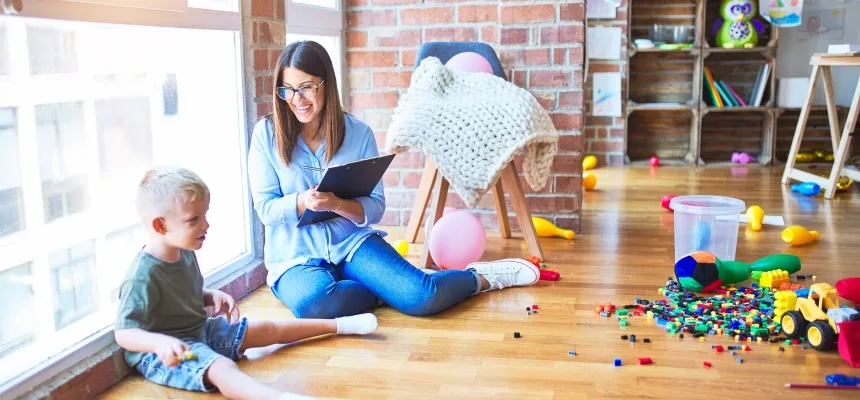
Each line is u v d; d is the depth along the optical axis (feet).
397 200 12.05
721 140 19.26
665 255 10.27
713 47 18.29
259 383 5.99
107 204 7.55
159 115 8.15
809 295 7.21
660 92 19.19
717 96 18.45
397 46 11.75
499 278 8.76
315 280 7.70
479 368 6.67
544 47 11.13
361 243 8.14
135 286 6.09
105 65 7.34
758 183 15.90
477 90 9.63
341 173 7.23
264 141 7.90
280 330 7.05
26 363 5.92
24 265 6.48
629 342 7.23
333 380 6.46
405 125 9.30
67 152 6.96
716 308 8.01
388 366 6.73
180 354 5.80
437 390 6.25
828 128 18.72
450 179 9.18
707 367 6.64
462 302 8.42
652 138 19.42
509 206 11.71
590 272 9.51
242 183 9.04
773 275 8.71
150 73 7.95
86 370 6.09
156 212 6.06
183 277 6.42
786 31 18.51
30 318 6.52
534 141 9.27
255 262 9.13
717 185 15.71
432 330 7.58
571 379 6.42
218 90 8.72
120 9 6.40
